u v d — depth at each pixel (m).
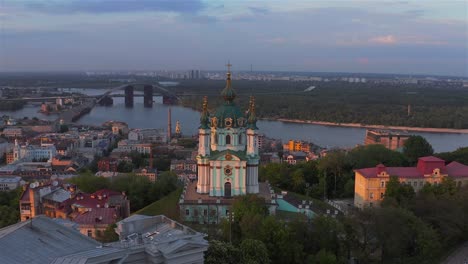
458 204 189.75
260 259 139.00
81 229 176.88
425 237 164.88
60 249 97.19
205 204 197.50
